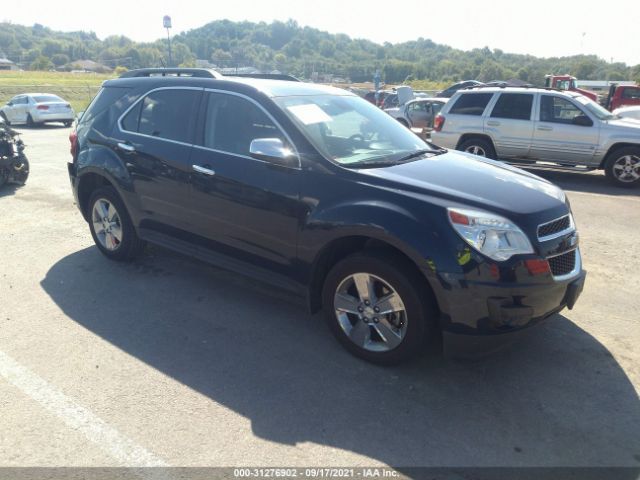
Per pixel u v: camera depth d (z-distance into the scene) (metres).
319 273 3.73
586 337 3.95
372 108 4.76
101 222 5.33
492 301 3.04
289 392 3.23
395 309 3.32
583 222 7.07
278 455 2.71
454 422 2.97
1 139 8.59
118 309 4.32
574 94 10.05
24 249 5.74
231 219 4.05
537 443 2.81
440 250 3.06
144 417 2.98
